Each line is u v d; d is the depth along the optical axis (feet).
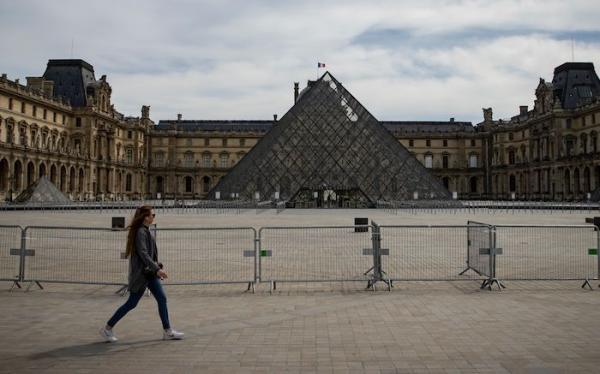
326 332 44.98
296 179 284.61
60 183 411.54
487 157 594.65
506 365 36.83
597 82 476.54
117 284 60.75
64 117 451.94
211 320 49.01
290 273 73.26
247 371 35.65
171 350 40.16
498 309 53.47
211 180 615.98
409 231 127.24
